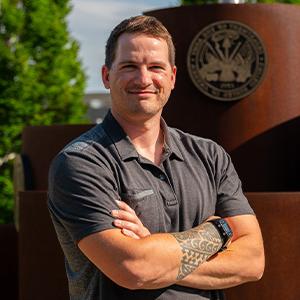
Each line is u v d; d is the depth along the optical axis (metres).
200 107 6.16
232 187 3.52
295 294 5.14
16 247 7.02
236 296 5.12
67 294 5.35
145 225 3.21
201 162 3.43
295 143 6.23
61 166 3.22
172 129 3.51
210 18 6.11
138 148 3.34
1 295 7.02
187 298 3.23
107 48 3.38
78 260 3.25
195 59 6.13
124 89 3.29
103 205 3.16
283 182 6.19
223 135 6.12
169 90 3.35
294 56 6.22
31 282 5.43
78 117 16.59
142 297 3.16
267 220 5.14
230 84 6.10
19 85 15.65
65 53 16.55
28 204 5.44
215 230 3.27
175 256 3.13
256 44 6.09
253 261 3.42
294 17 6.22
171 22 6.21
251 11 6.10
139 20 3.31
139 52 3.28
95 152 3.23
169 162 3.34
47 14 16.36
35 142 6.84
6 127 15.55
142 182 3.25
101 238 3.11
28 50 16.11
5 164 15.46
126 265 3.07
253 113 6.12
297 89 6.24
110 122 3.33
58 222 3.27
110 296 3.15
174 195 3.29
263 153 6.15
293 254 5.14
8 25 16.14
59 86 16.23
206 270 3.27
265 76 6.12
